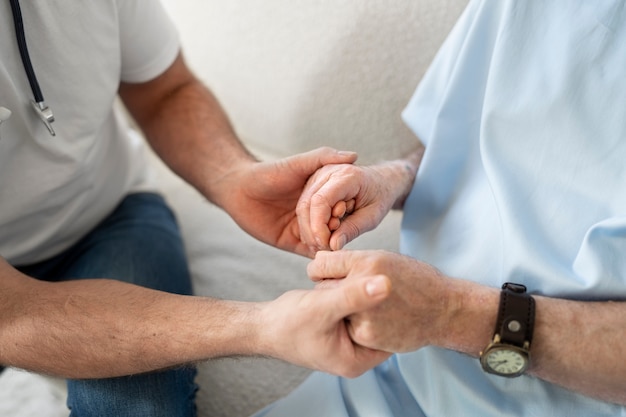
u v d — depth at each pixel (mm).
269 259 1169
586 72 829
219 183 1005
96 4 952
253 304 825
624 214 800
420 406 867
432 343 777
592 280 794
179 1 1267
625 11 818
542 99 844
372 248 1139
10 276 897
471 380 839
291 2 1144
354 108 1161
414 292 754
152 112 1132
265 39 1194
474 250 879
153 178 1265
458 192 930
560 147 834
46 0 897
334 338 737
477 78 910
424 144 990
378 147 1172
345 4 1101
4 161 936
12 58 893
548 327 759
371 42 1103
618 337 754
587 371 758
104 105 1014
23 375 977
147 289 891
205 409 1029
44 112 908
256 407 1026
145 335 841
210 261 1182
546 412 813
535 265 817
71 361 854
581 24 834
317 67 1161
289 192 943
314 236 829
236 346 808
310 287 1126
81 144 998
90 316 858
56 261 1122
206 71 1306
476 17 891
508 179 849
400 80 1105
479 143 906
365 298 682
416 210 959
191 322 834
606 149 816
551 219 831
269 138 1288
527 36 856
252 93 1260
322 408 880
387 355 766
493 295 779
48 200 1002
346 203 855
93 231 1148
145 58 1083
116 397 910
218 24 1237
